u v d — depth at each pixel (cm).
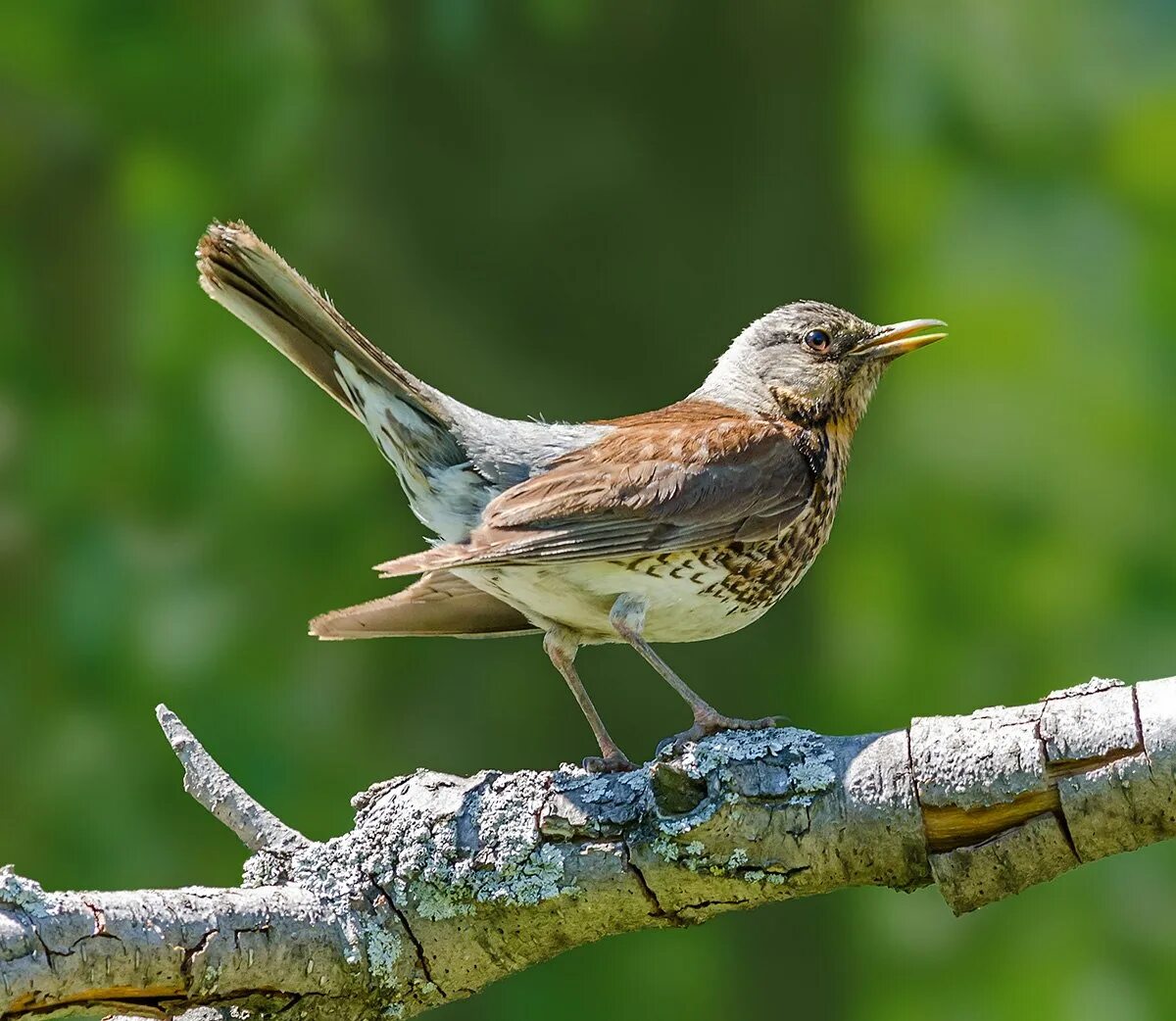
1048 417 1579
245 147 1402
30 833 1249
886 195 1611
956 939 1427
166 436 1368
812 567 1324
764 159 1341
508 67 1345
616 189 1331
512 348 1330
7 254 1363
